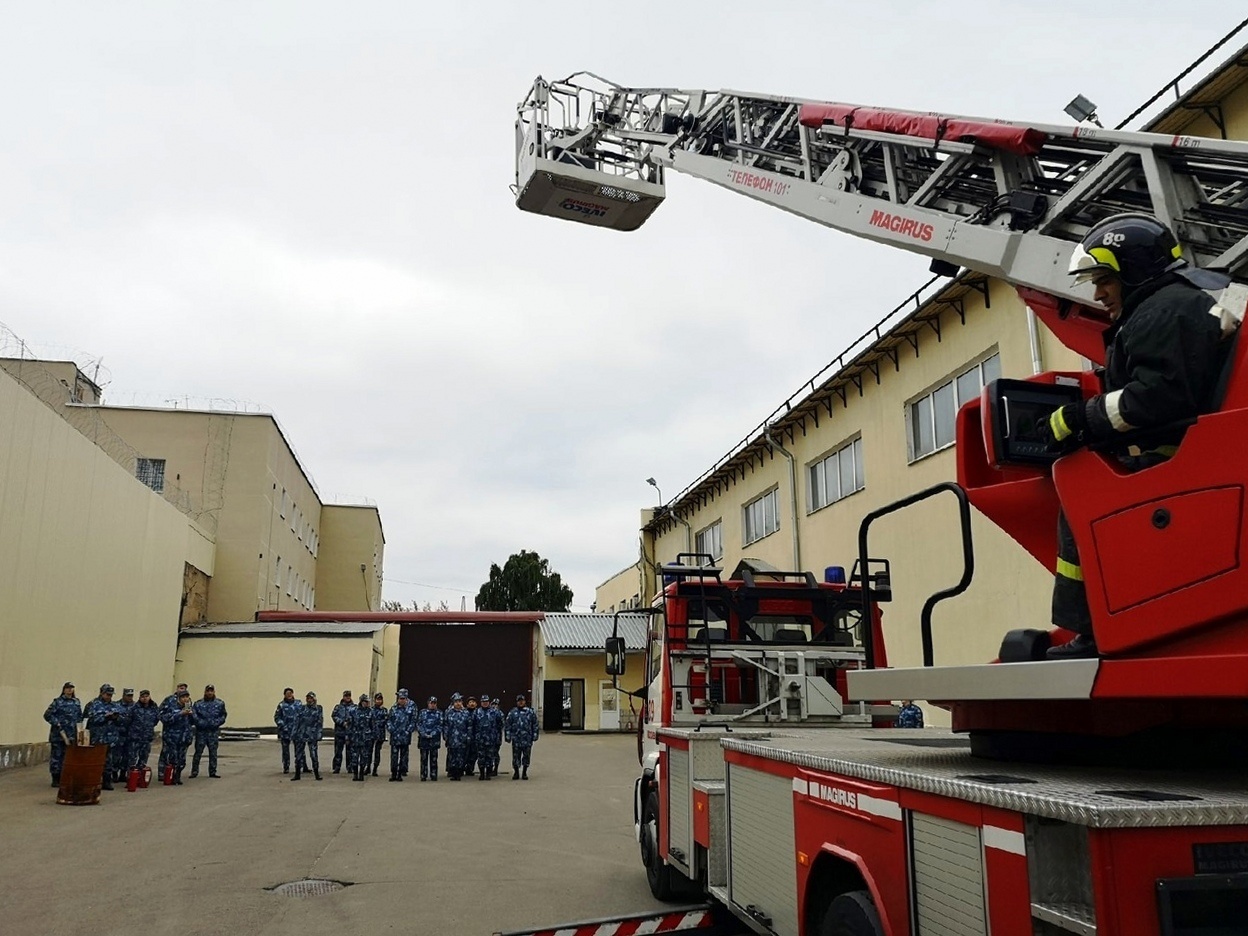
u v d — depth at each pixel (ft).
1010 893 8.34
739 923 19.52
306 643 104.88
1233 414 8.63
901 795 10.48
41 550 62.13
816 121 21.91
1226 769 10.06
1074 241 15.24
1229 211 13.12
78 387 119.34
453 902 25.98
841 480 71.10
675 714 25.20
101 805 45.52
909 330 58.44
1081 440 9.94
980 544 50.78
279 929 22.99
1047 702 10.77
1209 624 8.63
